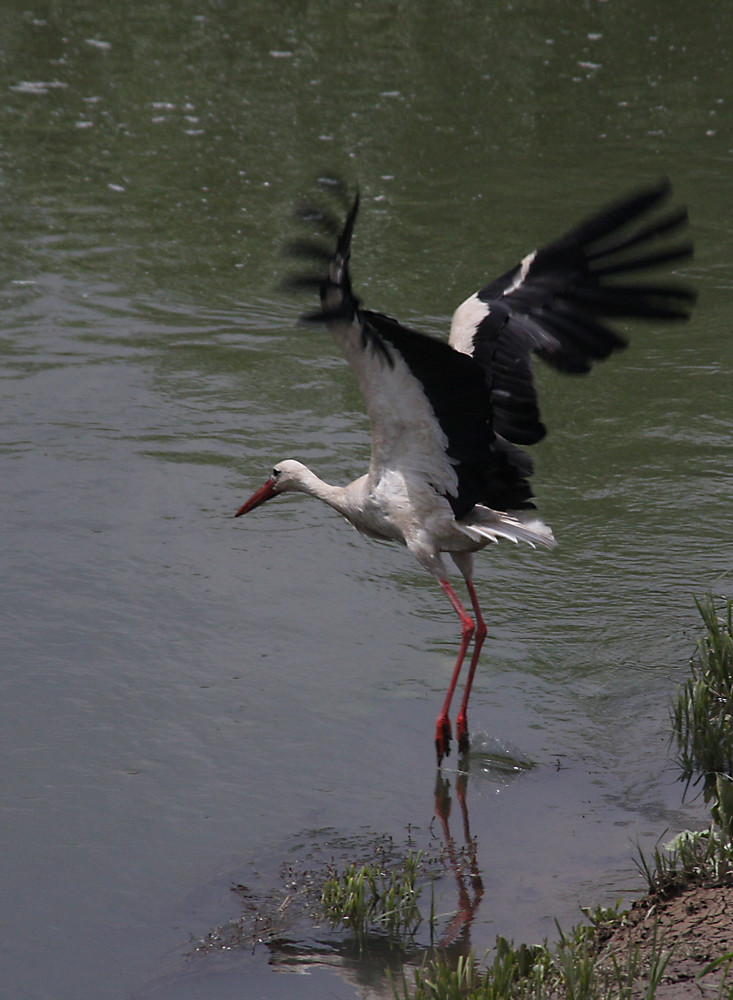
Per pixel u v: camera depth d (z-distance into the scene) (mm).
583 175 24625
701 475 14766
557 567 12773
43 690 10484
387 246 21312
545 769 9570
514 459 9672
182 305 19594
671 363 18109
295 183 24078
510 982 6906
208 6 35719
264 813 9086
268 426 15922
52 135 26422
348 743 9945
